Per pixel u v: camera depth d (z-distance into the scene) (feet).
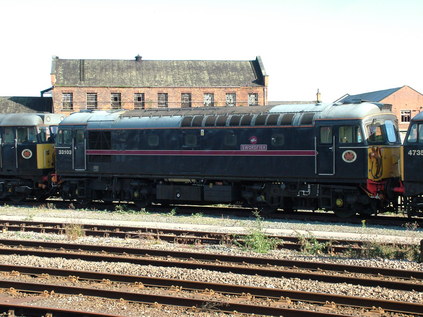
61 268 40.78
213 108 74.84
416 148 59.47
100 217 68.69
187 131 73.00
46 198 91.30
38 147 82.74
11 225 61.41
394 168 65.82
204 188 72.79
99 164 79.00
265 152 68.23
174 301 31.94
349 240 48.75
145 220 65.92
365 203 64.18
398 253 44.86
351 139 63.16
